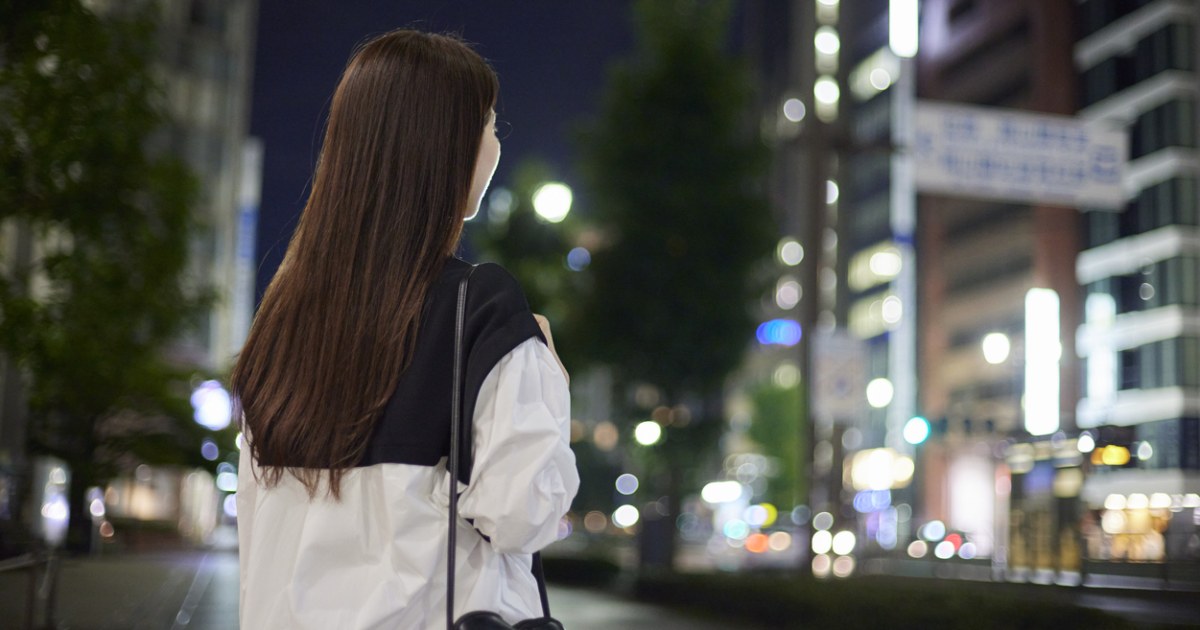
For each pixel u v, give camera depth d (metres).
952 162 13.55
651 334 20.30
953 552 25.11
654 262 20.33
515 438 1.24
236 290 56.41
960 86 49.88
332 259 1.38
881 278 69.94
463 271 1.38
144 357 11.98
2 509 15.12
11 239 12.72
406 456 1.29
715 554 40.72
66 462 18.45
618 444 22.59
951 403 57.69
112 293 10.36
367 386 1.31
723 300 20.44
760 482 65.56
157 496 40.34
